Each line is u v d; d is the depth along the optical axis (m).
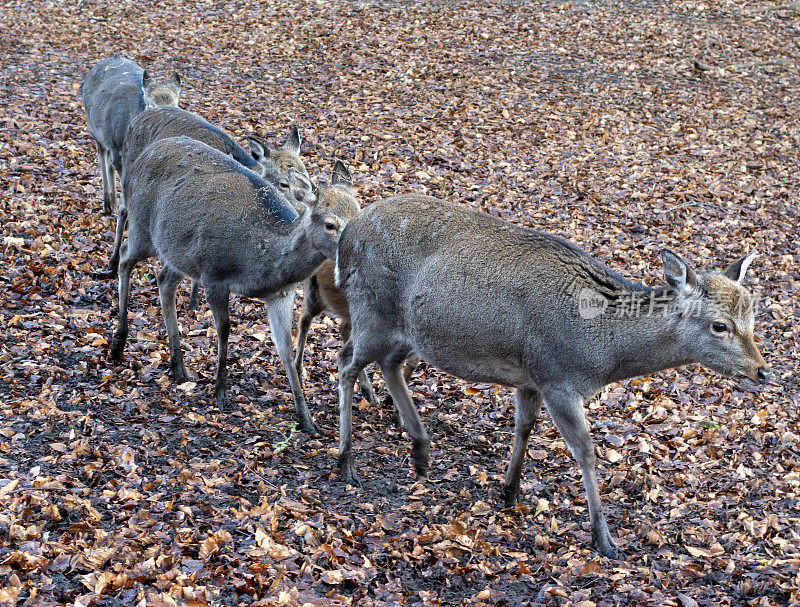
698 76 16.67
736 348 4.73
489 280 5.00
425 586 4.58
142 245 6.82
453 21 18.97
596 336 4.89
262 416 6.33
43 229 8.91
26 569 4.20
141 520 4.77
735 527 5.22
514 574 4.71
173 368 6.73
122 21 18.08
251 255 6.20
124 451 5.47
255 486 5.40
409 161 11.79
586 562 4.78
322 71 15.64
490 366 5.15
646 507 5.49
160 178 6.70
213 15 18.78
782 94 16.00
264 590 4.32
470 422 6.65
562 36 18.45
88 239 8.93
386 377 5.69
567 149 12.82
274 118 13.20
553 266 4.97
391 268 5.34
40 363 6.57
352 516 5.16
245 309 8.14
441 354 5.25
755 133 14.00
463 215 5.25
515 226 5.20
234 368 7.11
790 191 11.84
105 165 9.68
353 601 4.36
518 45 17.70
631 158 12.65
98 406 6.12
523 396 5.28
